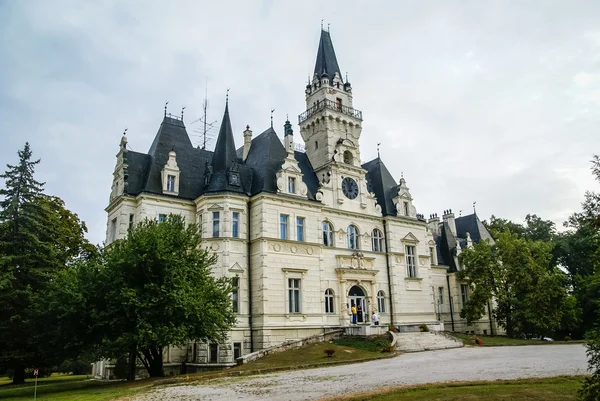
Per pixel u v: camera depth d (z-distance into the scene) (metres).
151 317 31.22
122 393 25.36
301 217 50.50
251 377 28.80
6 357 37.00
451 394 18.75
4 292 36.47
